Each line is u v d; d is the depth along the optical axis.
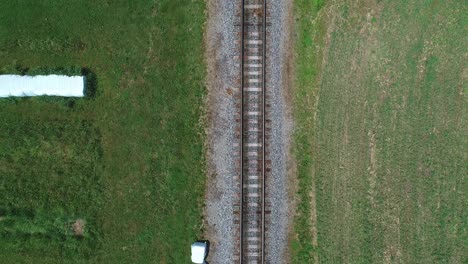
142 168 20.34
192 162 20.20
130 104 20.34
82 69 20.28
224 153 20.08
